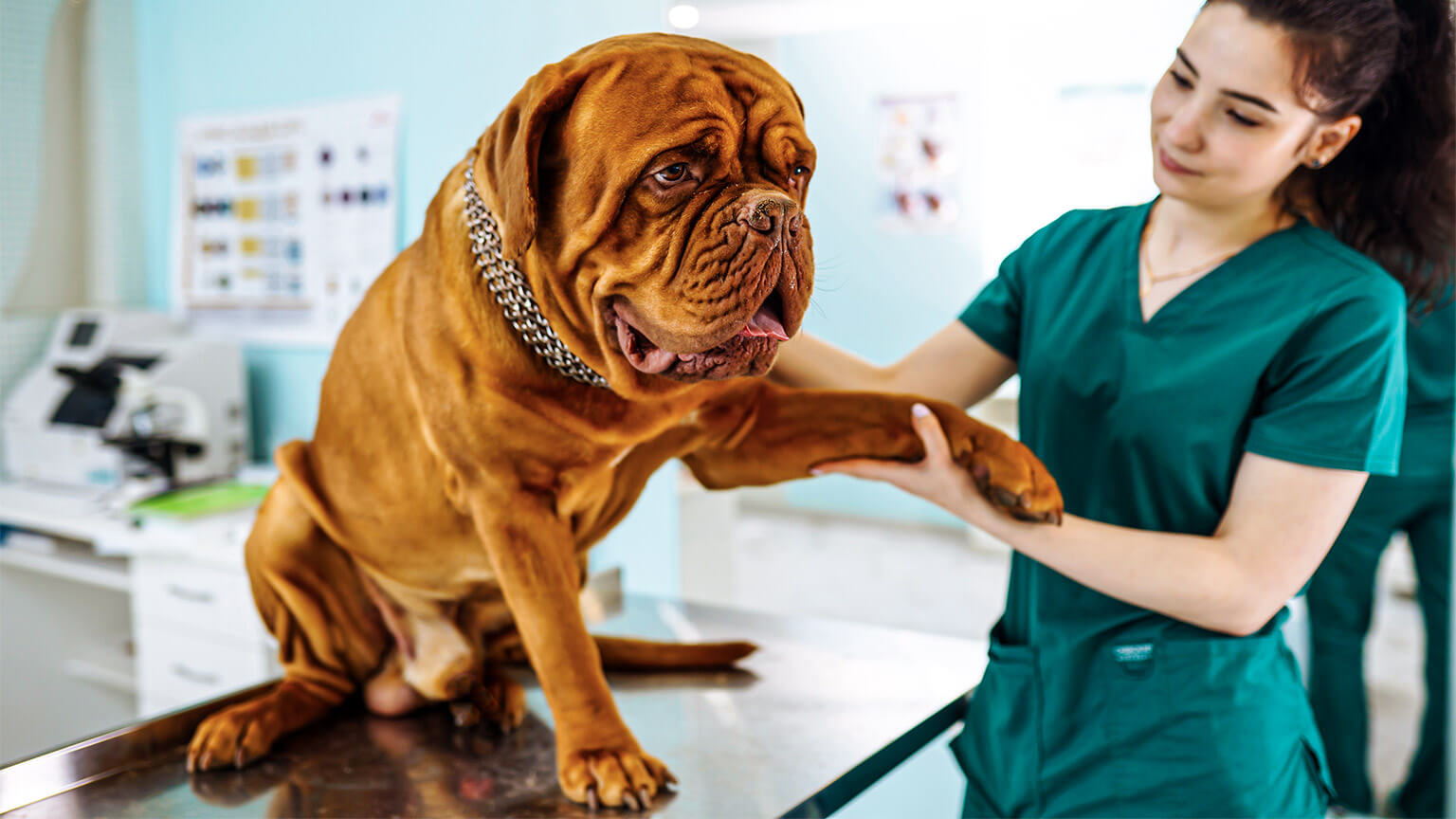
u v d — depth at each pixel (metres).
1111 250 1.00
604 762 0.77
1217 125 0.85
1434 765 1.80
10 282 2.90
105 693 2.82
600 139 0.67
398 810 0.80
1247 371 0.91
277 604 0.98
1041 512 0.82
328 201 2.69
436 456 0.83
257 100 2.83
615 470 0.91
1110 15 1.84
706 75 0.68
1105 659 0.98
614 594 1.37
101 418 2.52
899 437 0.88
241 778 0.86
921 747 0.97
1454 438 1.72
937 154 3.81
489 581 0.93
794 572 3.75
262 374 2.88
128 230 3.08
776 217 0.65
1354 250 0.92
